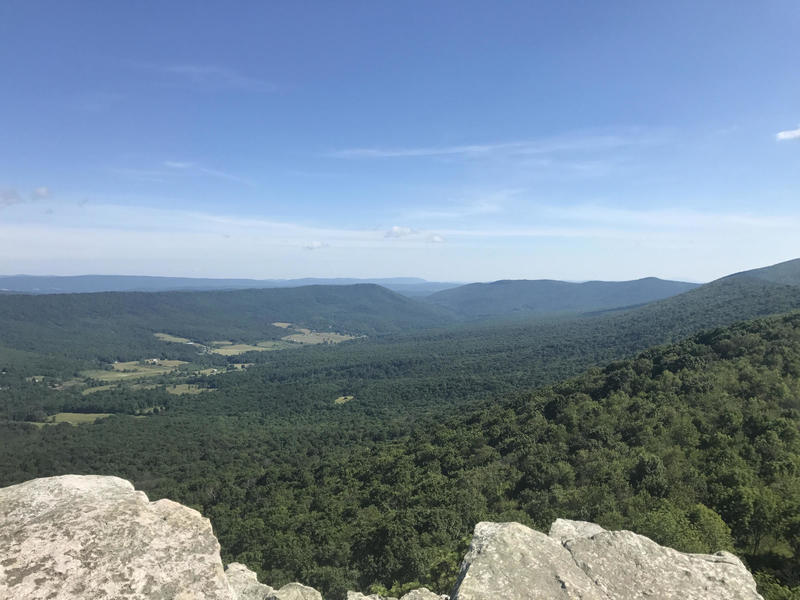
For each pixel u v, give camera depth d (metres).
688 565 9.31
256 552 50.00
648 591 8.46
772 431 42.72
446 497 52.12
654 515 28.42
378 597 15.54
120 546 6.03
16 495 6.92
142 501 7.20
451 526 42.69
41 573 5.34
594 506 38.69
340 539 47.69
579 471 49.56
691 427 50.03
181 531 6.66
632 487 40.84
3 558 5.44
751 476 35.69
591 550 9.56
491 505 49.72
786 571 24.89
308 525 55.28
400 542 38.69
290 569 43.81
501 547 9.38
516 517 40.59
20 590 5.05
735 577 9.05
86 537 6.05
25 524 6.18
